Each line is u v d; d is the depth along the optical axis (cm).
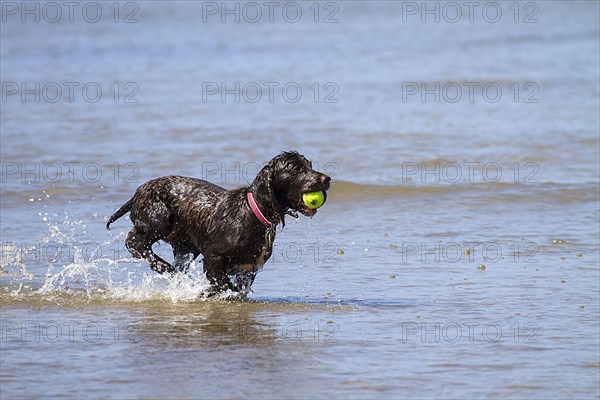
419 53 3966
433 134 2516
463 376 961
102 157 2256
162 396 905
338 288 1336
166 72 3575
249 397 902
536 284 1330
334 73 3516
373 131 2552
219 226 1252
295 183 1205
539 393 913
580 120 2659
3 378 952
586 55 3819
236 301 1273
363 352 1041
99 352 1042
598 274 1377
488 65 3641
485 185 1997
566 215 1769
